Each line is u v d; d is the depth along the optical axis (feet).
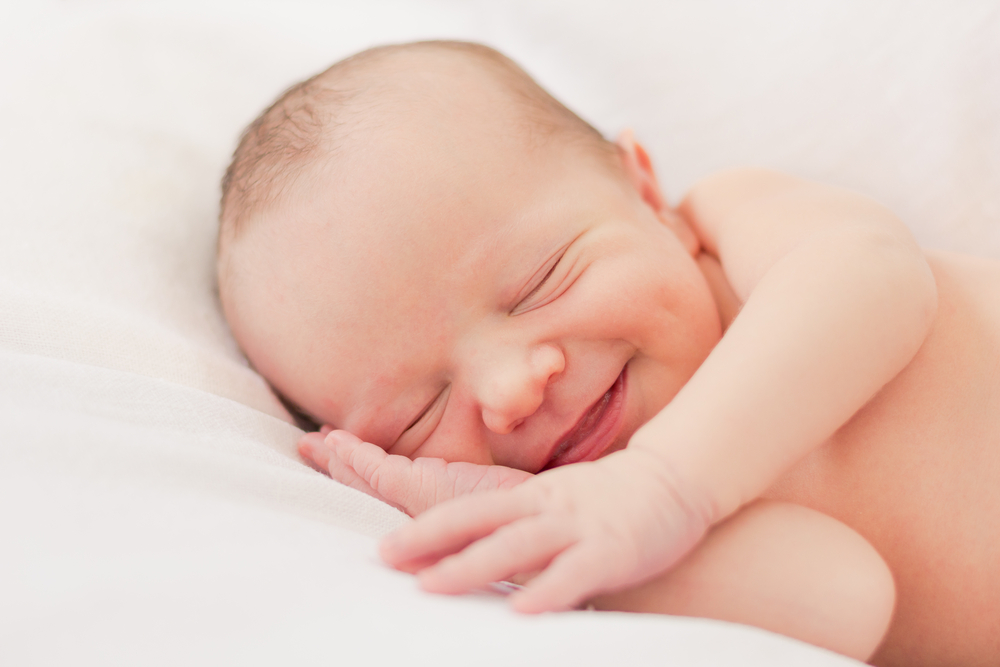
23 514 1.88
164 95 4.68
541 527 2.03
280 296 3.22
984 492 2.68
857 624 2.13
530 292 3.04
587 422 3.07
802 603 2.14
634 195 3.51
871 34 4.64
